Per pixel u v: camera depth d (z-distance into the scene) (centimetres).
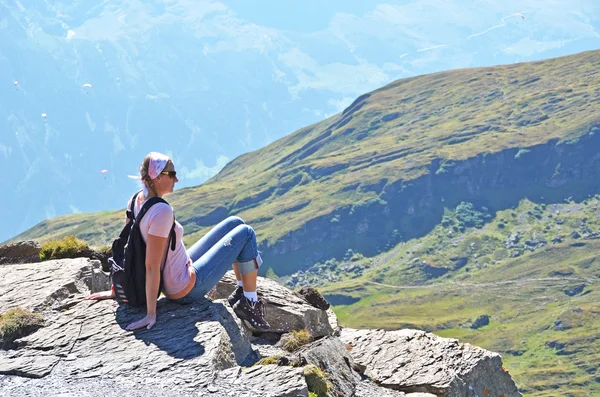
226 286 1498
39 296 1238
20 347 1054
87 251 1658
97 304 1180
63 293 1281
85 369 962
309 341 1302
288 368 968
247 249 1190
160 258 1049
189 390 898
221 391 898
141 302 1102
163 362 966
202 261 1129
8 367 978
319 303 1530
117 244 1102
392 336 1488
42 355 1016
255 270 1209
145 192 1077
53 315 1173
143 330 1061
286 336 1306
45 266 1436
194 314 1104
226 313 1133
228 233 1173
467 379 1331
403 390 1288
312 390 1012
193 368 948
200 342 1011
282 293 1473
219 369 970
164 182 1064
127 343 1026
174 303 1142
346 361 1280
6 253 1684
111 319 1109
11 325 1091
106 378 935
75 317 1130
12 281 1339
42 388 909
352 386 1202
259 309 1220
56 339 1059
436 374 1305
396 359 1383
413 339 1465
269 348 1263
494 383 1391
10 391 902
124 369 955
